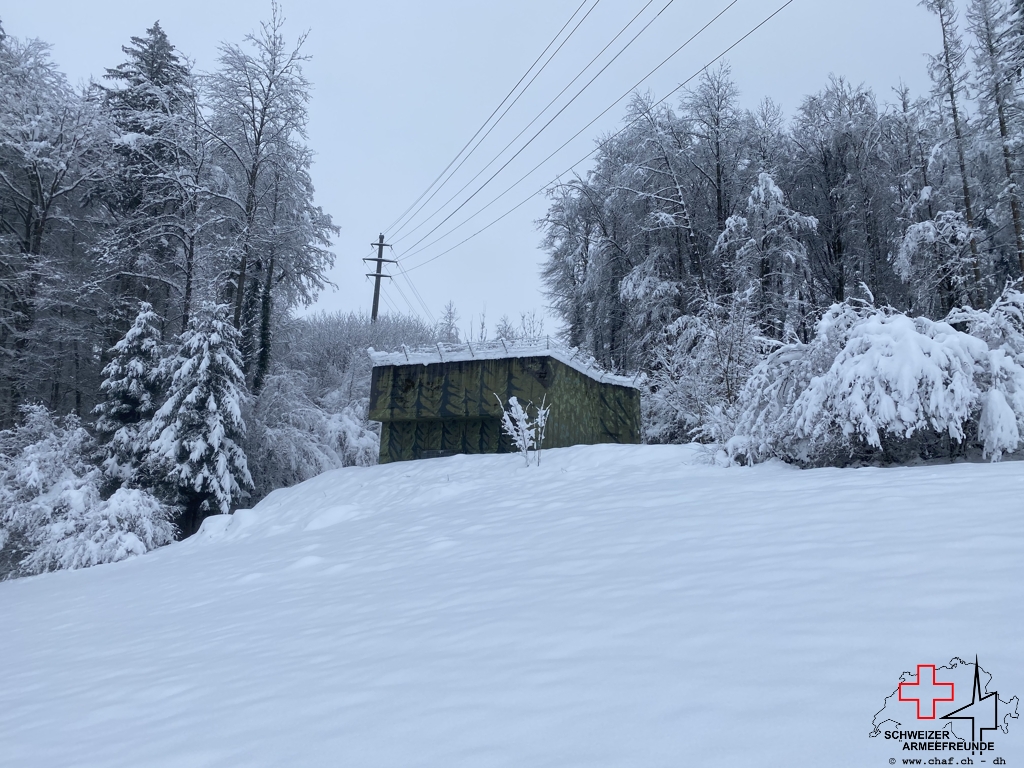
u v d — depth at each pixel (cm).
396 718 220
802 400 765
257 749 217
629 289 2378
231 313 2172
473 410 1427
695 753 160
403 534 766
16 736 303
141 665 411
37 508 1395
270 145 2384
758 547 376
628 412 1648
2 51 2384
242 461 1705
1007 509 372
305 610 470
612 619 288
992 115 2219
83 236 2608
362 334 3434
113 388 1817
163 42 2642
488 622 323
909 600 250
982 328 716
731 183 2567
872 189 2527
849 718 167
